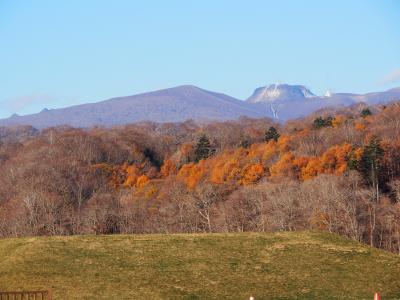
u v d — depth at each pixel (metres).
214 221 94.12
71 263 40.56
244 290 37.06
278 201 90.75
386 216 86.69
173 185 121.06
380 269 40.16
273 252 42.47
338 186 93.94
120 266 40.25
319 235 45.25
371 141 116.12
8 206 100.62
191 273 39.34
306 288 37.47
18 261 40.72
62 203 104.38
